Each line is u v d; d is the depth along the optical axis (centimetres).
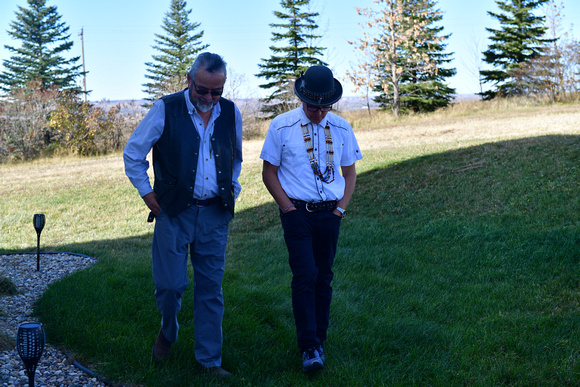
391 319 387
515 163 924
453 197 827
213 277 304
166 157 289
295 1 3647
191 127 291
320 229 316
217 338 304
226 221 308
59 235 909
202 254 303
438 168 1013
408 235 682
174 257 295
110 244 791
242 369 308
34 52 4903
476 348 332
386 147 1460
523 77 2647
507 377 296
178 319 386
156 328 364
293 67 3728
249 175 1280
